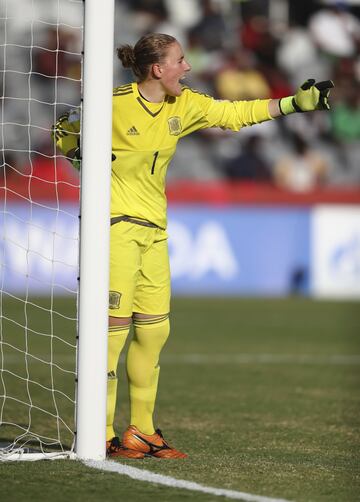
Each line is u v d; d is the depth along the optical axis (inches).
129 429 721.0
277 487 599.8
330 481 623.8
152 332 714.8
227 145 2699.3
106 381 679.1
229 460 699.4
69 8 2534.5
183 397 1087.0
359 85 2805.1
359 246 2480.3
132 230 697.0
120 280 697.0
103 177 672.4
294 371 1316.4
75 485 597.3
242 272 2458.2
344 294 2484.0
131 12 2719.0
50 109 2506.2
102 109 671.8
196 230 2436.0
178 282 2429.9
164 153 702.5
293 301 2340.1
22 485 596.7
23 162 2416.3
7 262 2256.4
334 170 2763.3
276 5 2802.7
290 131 2741.1
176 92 690.8
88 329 671.8
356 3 2844.5
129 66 699.4
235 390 1144.8
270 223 2459.4
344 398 1082.1
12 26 2504.9
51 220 2279.8
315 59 2797.7
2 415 935.0
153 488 590.2
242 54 2746.1
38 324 1791.3
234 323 1915.6
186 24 2741.1
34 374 1259.2
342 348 1576.0
